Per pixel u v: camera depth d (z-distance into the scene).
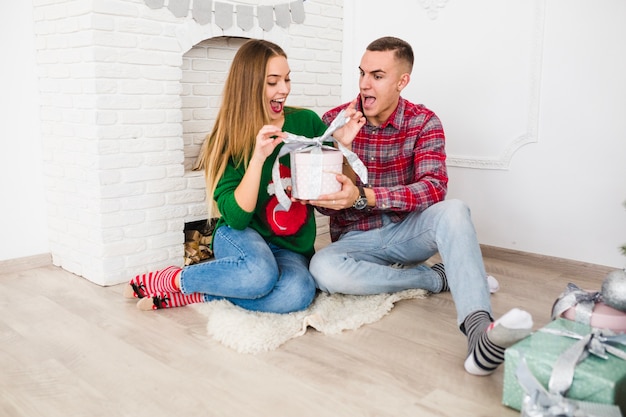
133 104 2.29
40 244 2.56
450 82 2.76
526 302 2.08
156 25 2.32
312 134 2.00
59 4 2.27
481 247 2.75
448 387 1.44
